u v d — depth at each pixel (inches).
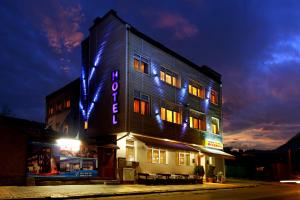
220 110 1544.0
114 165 970.7
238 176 2004.2
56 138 846.5
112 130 1031.6
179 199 645.9
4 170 754.8
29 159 791.1
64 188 749.9
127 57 1027.9
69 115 1302.9
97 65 1141.7
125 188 824.9
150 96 1101.7
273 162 2036.2
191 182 1139.3
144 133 1053.8
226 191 932.0
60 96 1405.0
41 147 815.7
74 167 872.3
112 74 1061.1
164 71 1192.2
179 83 1263.5
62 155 852.0
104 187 828.6
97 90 1122.0
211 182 1307.8
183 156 1241.4
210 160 1408.7
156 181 989.8
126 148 1016.2
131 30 1057.5
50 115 1471.5
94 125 1105.4
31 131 853.2
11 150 768.9
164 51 1198.9
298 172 2118.6
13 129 779.4
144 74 1087.6
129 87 1018.1
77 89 1279.5
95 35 1178.6
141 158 1049.5
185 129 1262.3
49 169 821.9
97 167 922.7
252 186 1238.9
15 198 556.7
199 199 658.8
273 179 1952.5
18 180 768.3
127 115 998.4
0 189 677.3
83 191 699.4
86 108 1162.0
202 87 1421.0
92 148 921.5
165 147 1038.4
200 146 1349.7
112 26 1105.4
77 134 1221.7
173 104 1214.9
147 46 1118.4
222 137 1540.4
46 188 732.7
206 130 1406.3
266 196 774.5
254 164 2055.9
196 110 1350.9
